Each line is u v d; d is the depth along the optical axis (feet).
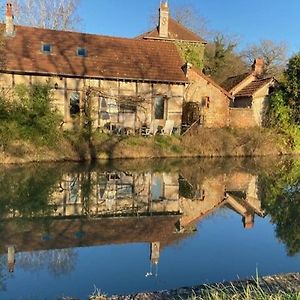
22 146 63.77
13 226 32.14
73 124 78.07
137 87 83.82
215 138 83.51
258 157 85.81
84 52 83.76
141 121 84.43
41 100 69.97
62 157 66.44
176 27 121.90
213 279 22.44
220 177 60.70
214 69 161.17
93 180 53.72
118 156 71.67
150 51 90.68
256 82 110.93
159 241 29.89
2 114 66.03
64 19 125.39
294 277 21.24
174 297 18.78
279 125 95.91
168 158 75.77
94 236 30.45
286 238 31.32
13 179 50.88
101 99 80.79
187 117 93.56
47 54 79.92
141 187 51.55
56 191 46.11
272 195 49.29
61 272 23.00
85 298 19.30
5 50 76.48
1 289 20.49
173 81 85.40
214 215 39.01
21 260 24.68
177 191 50.29
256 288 18.37
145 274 23.00
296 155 91.81
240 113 98.02
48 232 30.94
